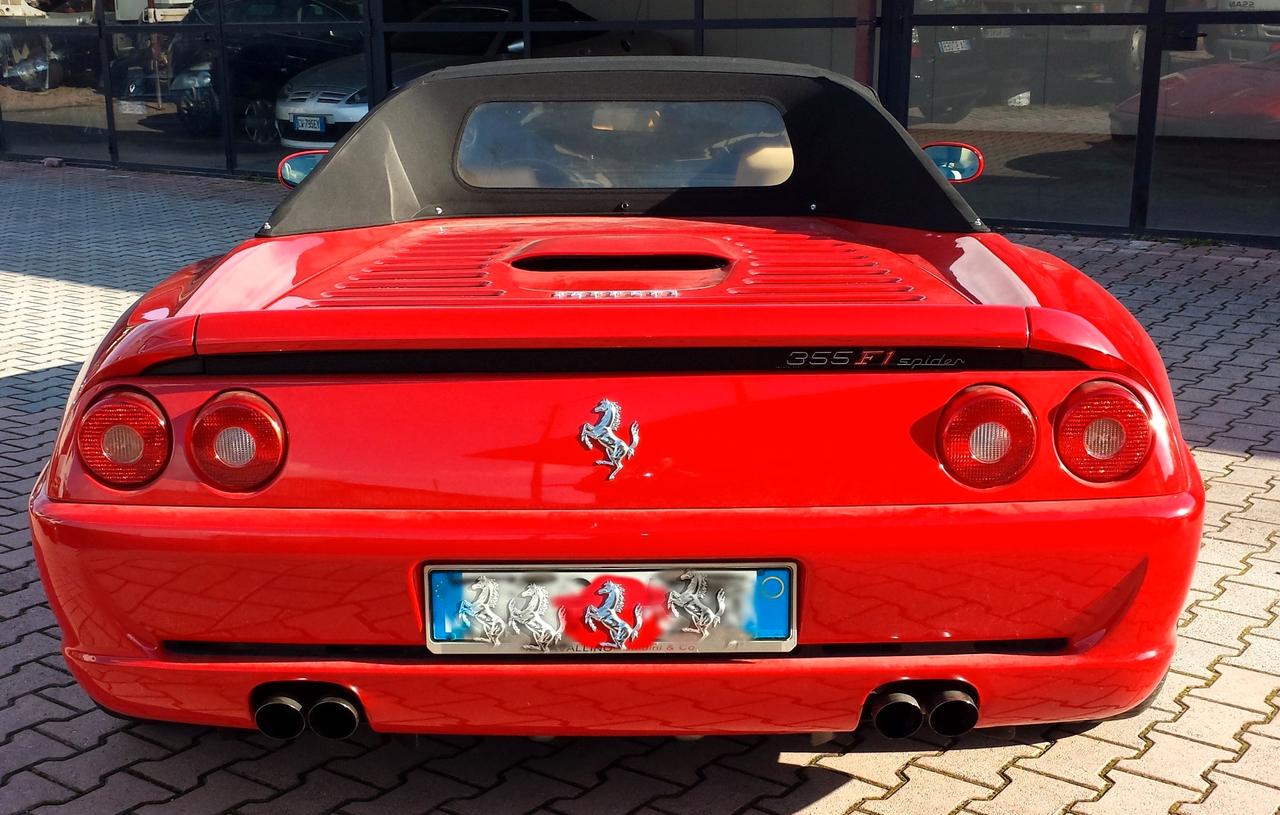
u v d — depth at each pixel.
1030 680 2.12
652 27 10.57
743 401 2.05
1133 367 2.12
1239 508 4.18
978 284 2.44
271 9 12.34
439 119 3.21
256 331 2.05
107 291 8.07
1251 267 8.14
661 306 2.06
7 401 5.62
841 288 2.40
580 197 3.20
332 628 2.10
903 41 9.66
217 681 2.13
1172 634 2.20
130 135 13.84
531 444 2.05
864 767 2.70
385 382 2.07
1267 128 8.50
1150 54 8.77
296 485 2.07
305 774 2.69
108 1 13.50
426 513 2.06
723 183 3.20
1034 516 2.05
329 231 2.98
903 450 2.06
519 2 11.09
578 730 2.15
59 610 2.21
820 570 2.05
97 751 2.78
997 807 2.54
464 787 2.64
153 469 2.09
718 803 2.57
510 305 2.15
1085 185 9.23
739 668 2.08
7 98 14.73
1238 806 2.53
